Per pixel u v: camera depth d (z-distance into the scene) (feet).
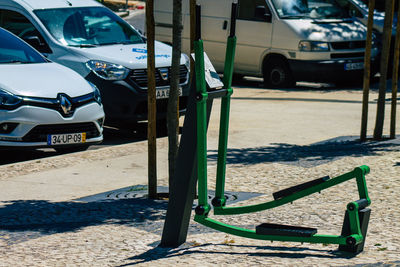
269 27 64.13
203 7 67.67
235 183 29.89
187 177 20.62
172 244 21.07
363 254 19.83
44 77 35.76
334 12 66.08
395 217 23.90
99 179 30.86
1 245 21.21
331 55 62.54
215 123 46.06
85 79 38.45
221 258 19.71
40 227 23.15
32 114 33.68
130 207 25.86
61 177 31.07
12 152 38.06
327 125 45.34
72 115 35.01
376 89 63.05
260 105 53.72
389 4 39.29
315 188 19.97
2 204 26.16
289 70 63.87
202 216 20.70
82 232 22.61
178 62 26.07
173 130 26.66
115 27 45.68
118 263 19.49
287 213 24.80
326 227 22.94
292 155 35.81
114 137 43.32
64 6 44.98
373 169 31.91
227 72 20.62
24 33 43.47
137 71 41.55
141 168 33.19
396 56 39.75
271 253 20.12
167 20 69.77
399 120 46.83
